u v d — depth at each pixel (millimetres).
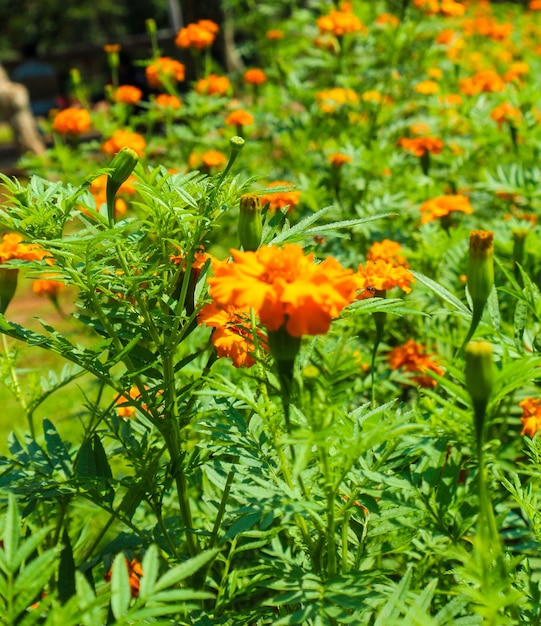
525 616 411
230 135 1104
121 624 345
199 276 474
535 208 832
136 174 446
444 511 411
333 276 379
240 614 446
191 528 469
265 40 1494
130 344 433
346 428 387
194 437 618
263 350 446
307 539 423
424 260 699
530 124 926
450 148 1093
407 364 651
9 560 354
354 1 1360
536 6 1789
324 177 923
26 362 1178
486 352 359
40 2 6402
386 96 1214
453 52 1438
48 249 438
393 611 386
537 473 453
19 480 471
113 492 476
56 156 1100
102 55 3125
